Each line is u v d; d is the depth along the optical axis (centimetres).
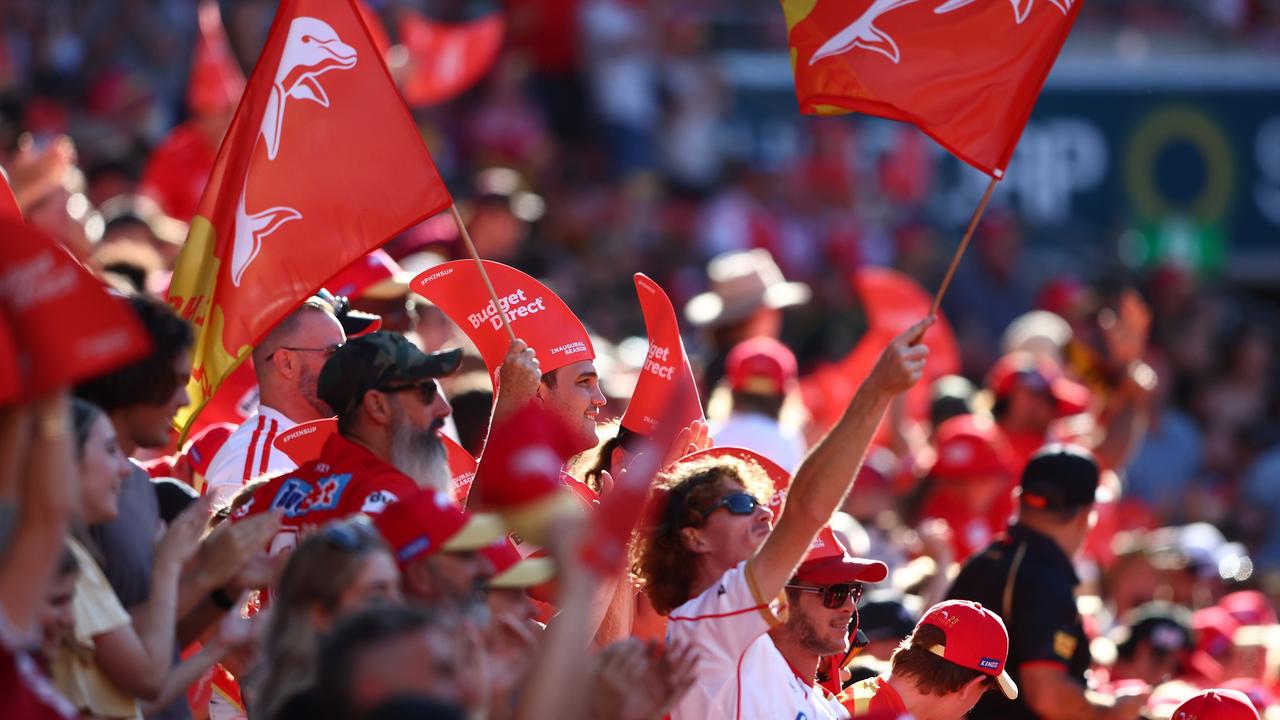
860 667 1698
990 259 5512
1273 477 4244
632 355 3200
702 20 5966
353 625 902
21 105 4047
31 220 2111
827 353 4694
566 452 853
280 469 1553
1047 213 5828
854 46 1474
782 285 3148
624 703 1082
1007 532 1883
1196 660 2227
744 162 5450
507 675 1112
